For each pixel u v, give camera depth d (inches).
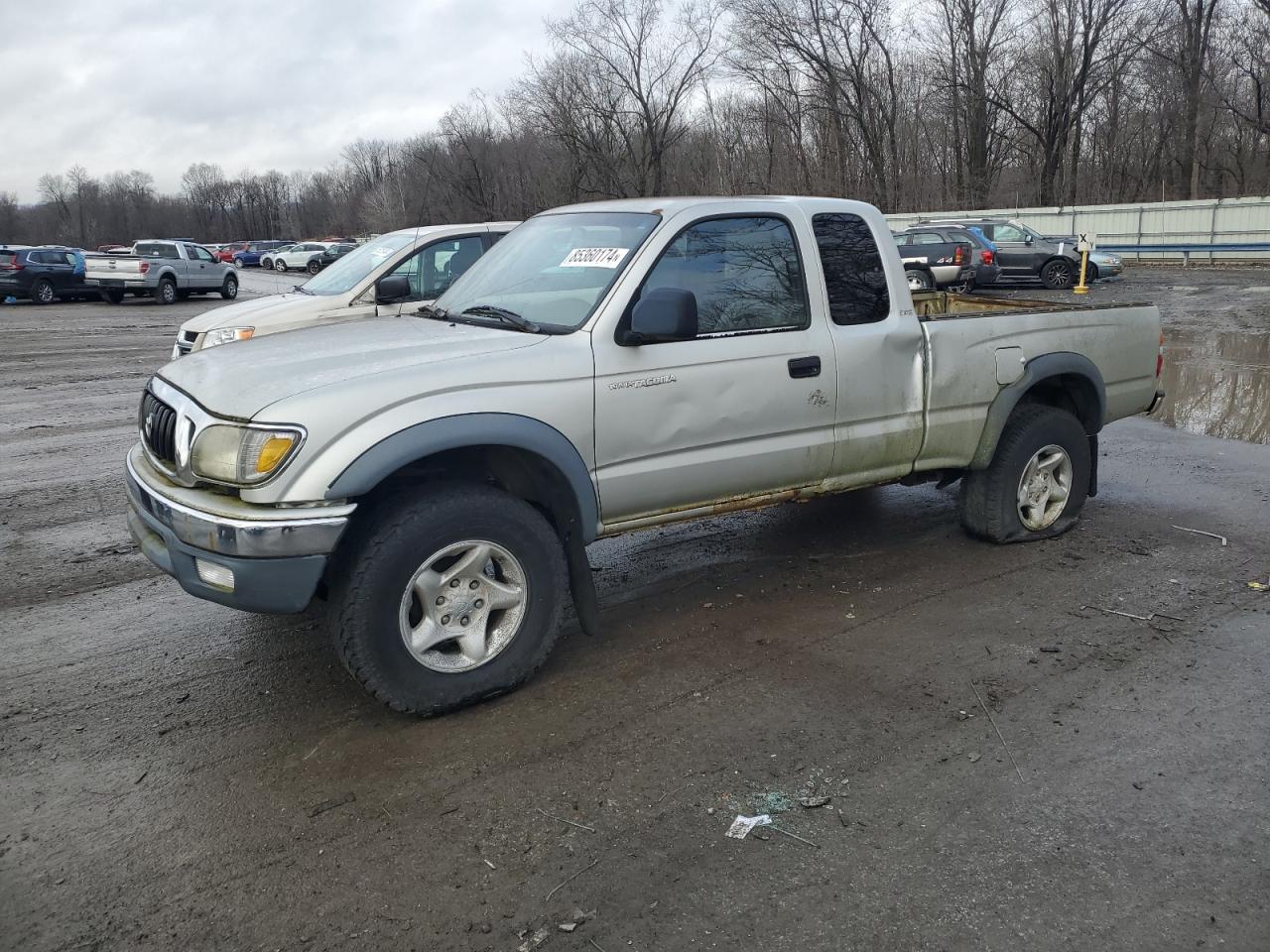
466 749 138.3
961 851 114.3
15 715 150.0
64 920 104.9
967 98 1643.7
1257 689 152.4
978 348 200.8
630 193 1571.1
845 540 227.8
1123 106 1777.8
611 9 1480.1
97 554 227.1
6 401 437.4
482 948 100.3
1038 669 160.1
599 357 153.6
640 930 102.3
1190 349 524.7
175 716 149.5
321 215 4340.6
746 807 123.3
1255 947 98.9
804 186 1642.5
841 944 100.0
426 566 140.6
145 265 1051.3
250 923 104.3
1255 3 1491.1
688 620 183.0
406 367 140.7
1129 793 125.3
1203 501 256.2
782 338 173.6
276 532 128.5
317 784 129.9
